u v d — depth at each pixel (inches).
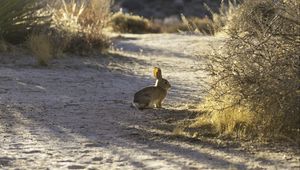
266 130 1221.1
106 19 3627.0
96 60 2770.7
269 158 1074.7
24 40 2871.6
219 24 1902.1
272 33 1264.8
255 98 1232.2
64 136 1291.8
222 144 1182.9
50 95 1839.3
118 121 1445.6
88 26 3075.8
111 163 1072.8
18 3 2842.0
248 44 1310.3
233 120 1280.8
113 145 1206.9
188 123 1375.5
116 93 1931.6
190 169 1021.8
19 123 1425.9
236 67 1302.9
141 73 2482.8
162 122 1428.4
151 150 1159.6
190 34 4244.6
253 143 1177.4
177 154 1123.9
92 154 1137.4
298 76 1206.9
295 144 1158.3
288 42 1259.2
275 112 1211.9
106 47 3073.3
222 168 1022.4
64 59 2689.5
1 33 2822.3
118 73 2444.6
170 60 3006.9
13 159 1100.5
